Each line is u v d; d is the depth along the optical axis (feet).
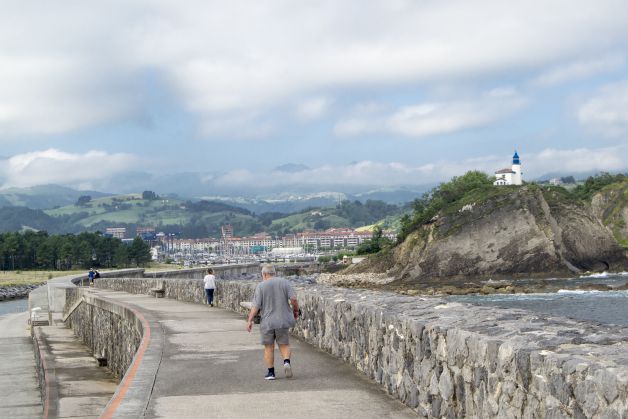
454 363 24.98
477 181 538.47
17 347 134.41
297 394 32.81
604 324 25.22
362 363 38.52
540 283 368.68
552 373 17.95
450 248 470.80
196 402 31.01
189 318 73.51
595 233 467.52
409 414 28.78
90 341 105.91
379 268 501.15
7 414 79.25
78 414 58.75
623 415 15.01
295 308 37.93
